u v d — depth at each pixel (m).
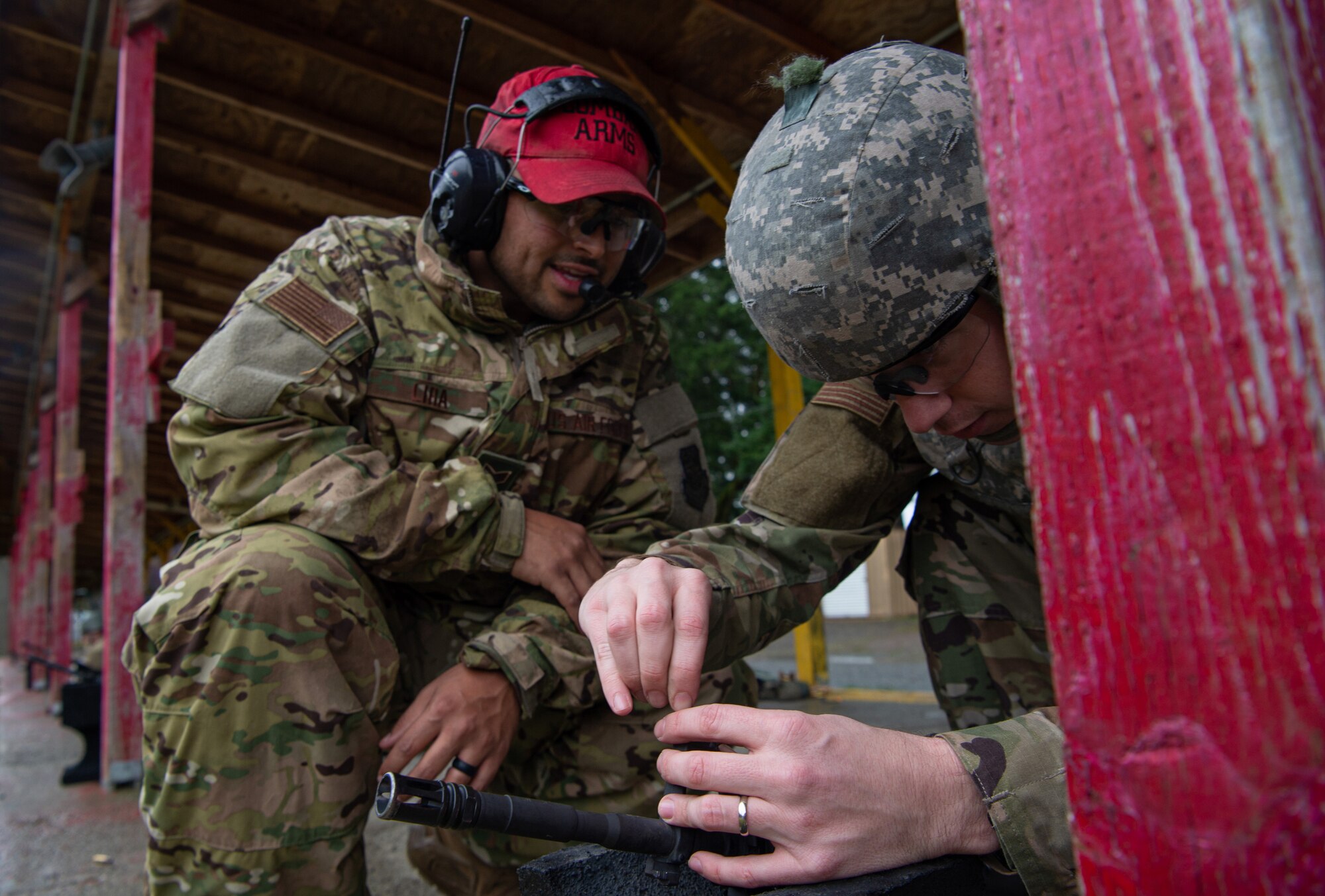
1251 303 0.41
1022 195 0.51
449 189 1.78
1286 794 0.41
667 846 0.97
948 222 1.11
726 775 0.93
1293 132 0.40
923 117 1.13
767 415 11.76
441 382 1.83
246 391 1.64
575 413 1.93
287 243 5.65
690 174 4.38
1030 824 0.92
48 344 9.27
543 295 1.89
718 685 1.77
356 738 1.46
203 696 1.37
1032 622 1.68
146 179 3.67
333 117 4.12
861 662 7.14
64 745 4.97
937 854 0.93
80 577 28.05
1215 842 0.43
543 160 1.80
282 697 1.40
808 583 1.52
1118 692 0.47
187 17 3.60
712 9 3.37
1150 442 0.45
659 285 5.35
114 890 2.19
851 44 3.50
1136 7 0.45
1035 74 0.50
